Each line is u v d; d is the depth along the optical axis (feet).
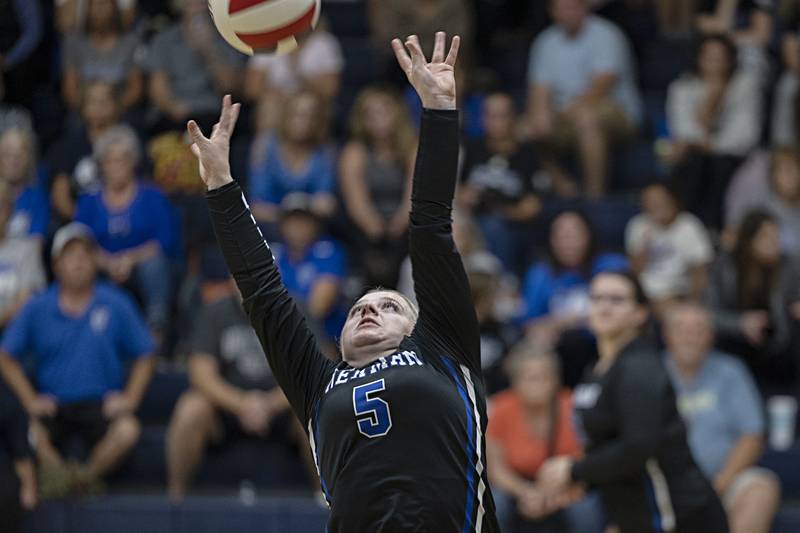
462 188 115.55
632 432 67.56
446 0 126.21
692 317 92.73
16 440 90.33
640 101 130.82
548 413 89.86
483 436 49.32
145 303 107.34
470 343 50.42
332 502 48.29
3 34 127.44
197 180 116.37
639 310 72.59
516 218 114.93
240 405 96.32
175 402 105.19
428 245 49.80
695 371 93.25
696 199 117.50
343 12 146.00
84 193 111.04
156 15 132.36
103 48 125.39
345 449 48.11
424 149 49.83
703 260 107.76
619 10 133.49
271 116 120.26
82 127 119.24
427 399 47.96
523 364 89.86
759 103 120.88
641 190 123.65
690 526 68.80
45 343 97.66
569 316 99.86
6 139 110.22
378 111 113.29
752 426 91.76
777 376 103.50
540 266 103.96
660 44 137.39
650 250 108.27
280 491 98.43
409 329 50.75
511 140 116.78
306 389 51.03
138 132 124.26
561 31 124.88
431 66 50.65
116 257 108.47
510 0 140.97
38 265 106.52
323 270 103.76
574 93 123.54
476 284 98.17
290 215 103.60
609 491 70.33
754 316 101.71
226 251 51.65
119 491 98.43
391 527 46.60
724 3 134.00
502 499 88.69
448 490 47.26
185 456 96.43
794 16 129.49
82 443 97.40
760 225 102.32
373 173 112.78
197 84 122.72
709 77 119.85
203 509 93.76
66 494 94.07
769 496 90.07
